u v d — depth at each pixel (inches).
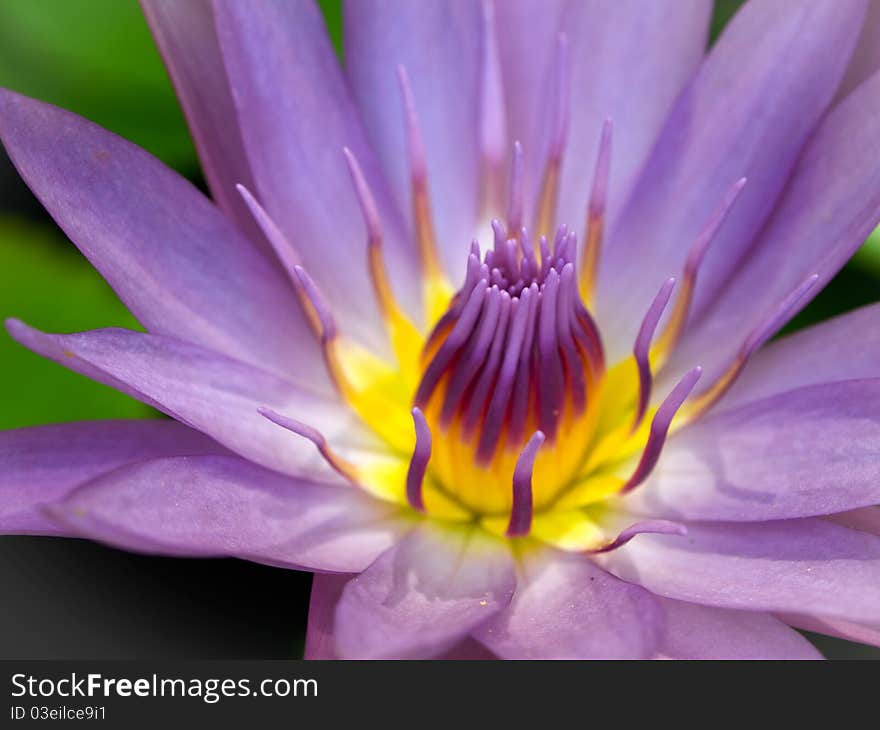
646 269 16.6
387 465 16.1
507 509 16.0
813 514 15.5
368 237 16.2
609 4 16.7
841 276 17.3
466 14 16.6
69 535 15.4
